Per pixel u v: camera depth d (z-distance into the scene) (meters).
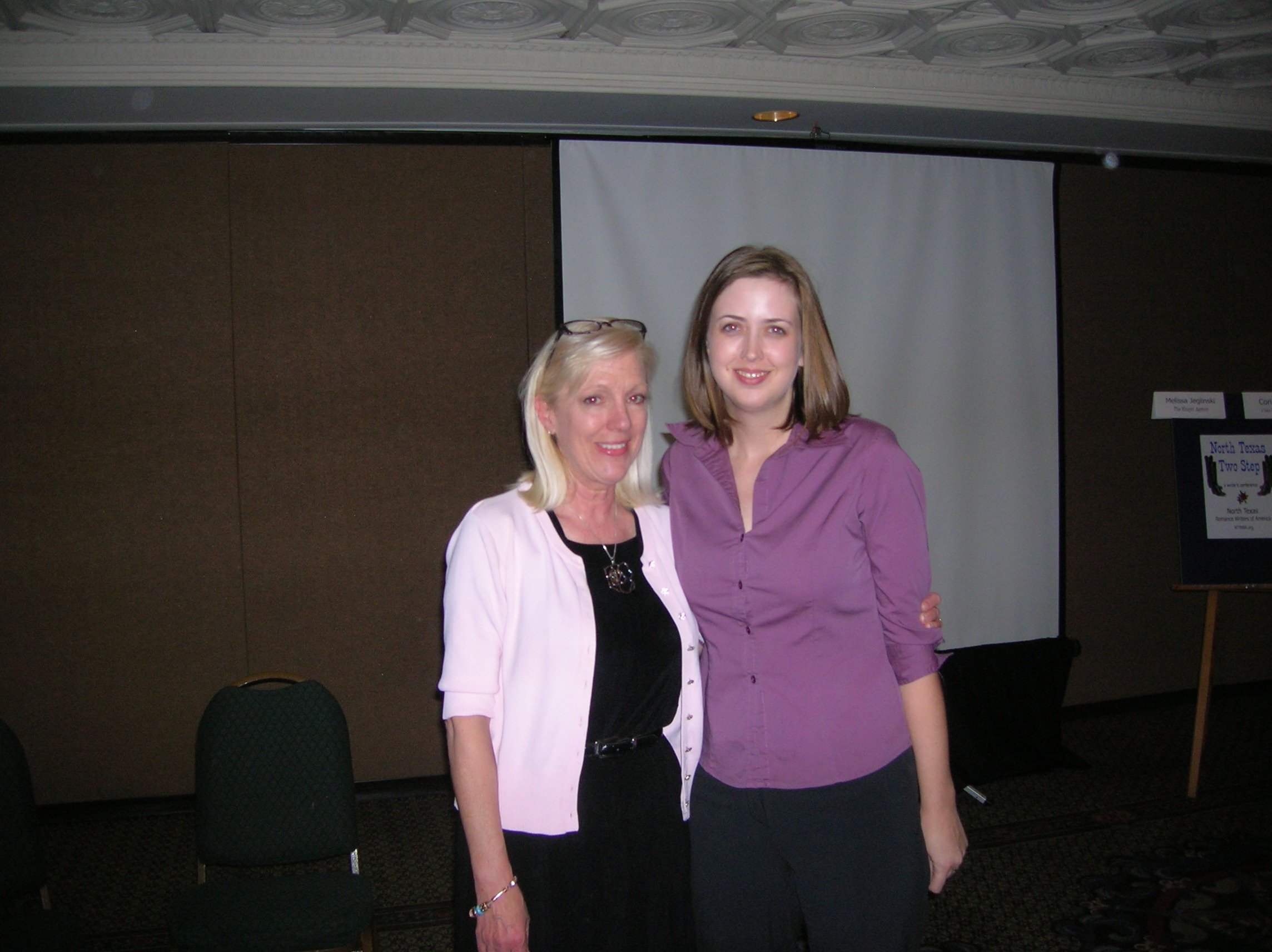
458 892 1.51
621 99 3.78
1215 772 4.04
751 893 1.62
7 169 3.87
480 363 4.21
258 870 3.37
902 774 1.59
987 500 4.50
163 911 3.06
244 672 4.04
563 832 1.46
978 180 4.47
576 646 1.49
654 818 1.52
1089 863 3.18
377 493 4.13
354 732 4.12
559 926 1.45
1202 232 5.10
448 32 3.41
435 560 4.18
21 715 3.90
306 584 4.09
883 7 3.29
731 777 1.61
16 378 3.89
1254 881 3.02
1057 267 4.60
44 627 3.92
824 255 4.27
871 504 1.55
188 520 4.00
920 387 4.39
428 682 4.18
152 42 3.34
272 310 4.05
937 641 1.58
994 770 3.99
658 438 4.11
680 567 1.66
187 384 3.99
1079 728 4.74
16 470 3.89
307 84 3.48
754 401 1.55
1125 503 5.02
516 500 1.58
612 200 4.08
